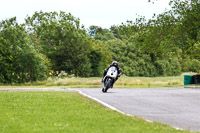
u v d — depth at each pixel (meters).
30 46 174.50
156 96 68.50
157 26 141.75
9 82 164.88
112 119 35.94
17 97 64.38
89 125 32.06
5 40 168.50
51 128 30.27
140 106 50.72
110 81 79.44
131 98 63.66
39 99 59.97
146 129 30.11
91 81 149.50
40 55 179.12
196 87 109.69
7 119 35.59
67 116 38.09
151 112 44.12
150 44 143.38
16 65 169.38
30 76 170.50
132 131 28.95
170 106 51.12
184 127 33.19
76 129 29.77
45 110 43.84
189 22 132.12
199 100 60.62
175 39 139.88
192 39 134.62
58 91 87.38
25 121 34.34
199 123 35.84
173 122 36.25
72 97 64.25
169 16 140.62
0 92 82.56
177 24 135.00
